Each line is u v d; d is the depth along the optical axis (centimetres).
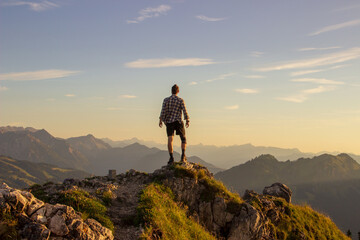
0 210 666
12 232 638
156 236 886
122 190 1222
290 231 1578
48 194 1007
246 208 1362
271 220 1541
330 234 1794
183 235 991
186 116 1405
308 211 1908
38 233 654
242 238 1298
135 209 1013
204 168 1548
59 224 709
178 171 1372
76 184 1213
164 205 1126
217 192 1395
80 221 746
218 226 1325
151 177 1405
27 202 721
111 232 827
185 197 1338
